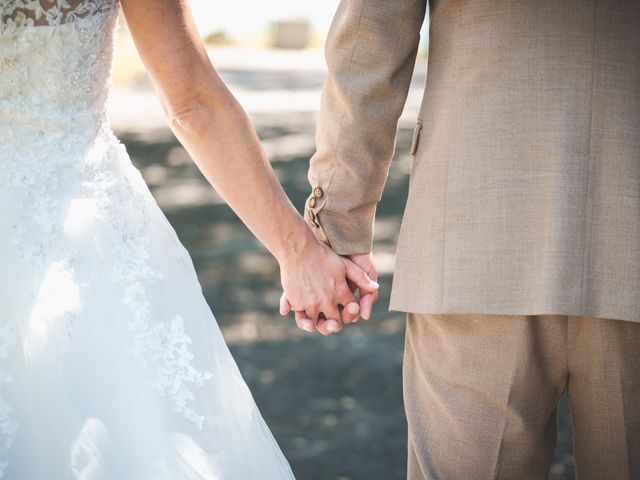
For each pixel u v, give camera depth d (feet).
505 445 7.35
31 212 5.90
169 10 6.13
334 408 14.08
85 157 6.09
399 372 15.56
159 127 47.52
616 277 6.79
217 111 6.45
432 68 7.34
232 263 22.70
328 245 8.34
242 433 6.41
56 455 5.72
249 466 6.33
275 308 19.19
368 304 8.40
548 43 6.79
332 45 7.72
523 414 7.29
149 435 5.91
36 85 5.90
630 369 7.09
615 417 7.21
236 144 6.59
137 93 63.87
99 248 6.07
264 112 53.11
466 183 7.02
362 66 7.62
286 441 12.96
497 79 6.91
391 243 23.99
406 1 7.40
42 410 5.76
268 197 7.03
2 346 5.74
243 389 6.59
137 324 6.07
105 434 5.81
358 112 7.73
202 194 31.12
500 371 7.20
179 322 6.26
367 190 8.12
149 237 6.33
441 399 7.45
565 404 14.33
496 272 6.96
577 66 6.75
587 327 7.02
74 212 6.03
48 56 5.87
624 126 6.75
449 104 7.11
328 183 8.12
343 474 12.00
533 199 6.87
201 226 26.68
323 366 15.83
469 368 7.29
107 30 6.09
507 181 6.91
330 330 8.38
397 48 7.55
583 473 7.56
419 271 7.32
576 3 6.74
